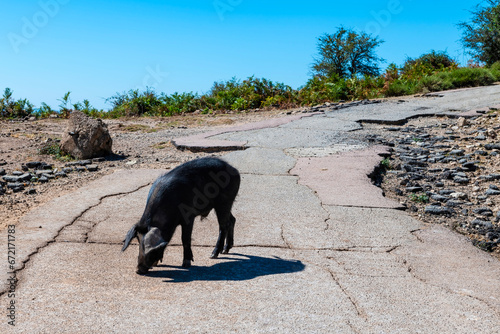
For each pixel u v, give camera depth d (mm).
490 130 12383
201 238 6172
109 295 4422
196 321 3963
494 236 6809
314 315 4121
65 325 3848
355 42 32656
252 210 7230
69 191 8305
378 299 4480
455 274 5199
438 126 13977
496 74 24719
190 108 22938
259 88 23359
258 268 5203
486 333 3910
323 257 5582
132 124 17797
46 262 5172
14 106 20750
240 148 11820
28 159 11055
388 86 22219
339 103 19844
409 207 7832
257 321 3986
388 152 11039
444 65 29953
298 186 8500
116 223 6574
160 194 4902
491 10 30500
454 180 9273
